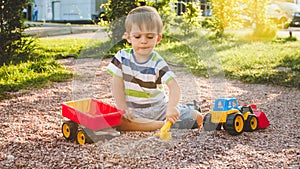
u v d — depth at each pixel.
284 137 3.60
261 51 10.05
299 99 5.33
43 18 25.19
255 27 14.49
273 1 19.00
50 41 12.39
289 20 18.62
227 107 3.63
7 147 3.30
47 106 4.77
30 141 3.45
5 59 7.77
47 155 3.11
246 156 3.08
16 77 6.45
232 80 6.73
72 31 16.39
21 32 8.22
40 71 7.18
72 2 24.25
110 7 10.87
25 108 4.67
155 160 2.97
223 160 2.99
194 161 2.96
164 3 10.87
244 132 3.71
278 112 4.60
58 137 3.55
